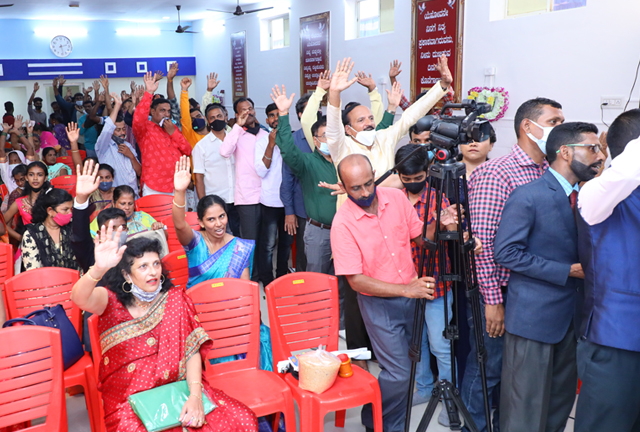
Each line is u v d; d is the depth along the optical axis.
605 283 1.78
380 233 2.29
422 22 5.79
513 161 2.37
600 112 4.16
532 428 2.12
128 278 2.10
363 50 6.88
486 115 4.99
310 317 2.50
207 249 2.76
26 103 12.64
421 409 2.79
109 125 5.07
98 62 12.64
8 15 11.14
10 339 2.00
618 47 3.98
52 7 10.10
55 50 12.26
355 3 7.18
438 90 3.22
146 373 2.03
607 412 1.81
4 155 5.75
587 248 1.83
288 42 9.18
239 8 9.10
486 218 2.29
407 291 2.06
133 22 12.83
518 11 4.90
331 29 7.54
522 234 2.05
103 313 2.10
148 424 1.85
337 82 2.74
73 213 2.69
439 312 2.57
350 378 2.26
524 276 2.11
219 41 11.65
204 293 2.38
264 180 4.36
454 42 5.40
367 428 2.53
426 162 2.54
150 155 4.85
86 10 10.62
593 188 1.72
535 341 2.09
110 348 2.06
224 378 2.33
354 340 3.12
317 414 2.10
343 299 3.71
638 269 1.73
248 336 2.44
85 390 2.38
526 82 4.72
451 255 2.43
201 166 4.83
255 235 4.52
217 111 4.84
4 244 3.22
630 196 1.76
